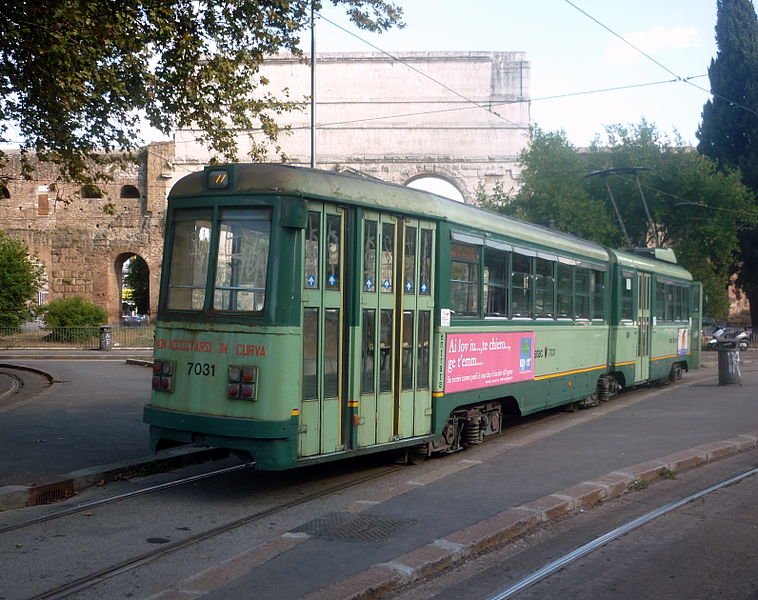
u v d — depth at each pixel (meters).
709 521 7.39
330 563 5.89
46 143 13.59
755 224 39.94
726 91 44.16
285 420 7.74
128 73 12.48
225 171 8.25
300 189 7.97
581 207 33.62
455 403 10.27
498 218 11.77
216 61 12.98
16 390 20.08
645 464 9.46
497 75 49.72
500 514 7.16
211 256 8.21
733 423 12.98
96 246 54.50
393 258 9.16
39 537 6.91
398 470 9.77
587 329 14.97
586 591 5.57
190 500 8.28
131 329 41.78
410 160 50.06
